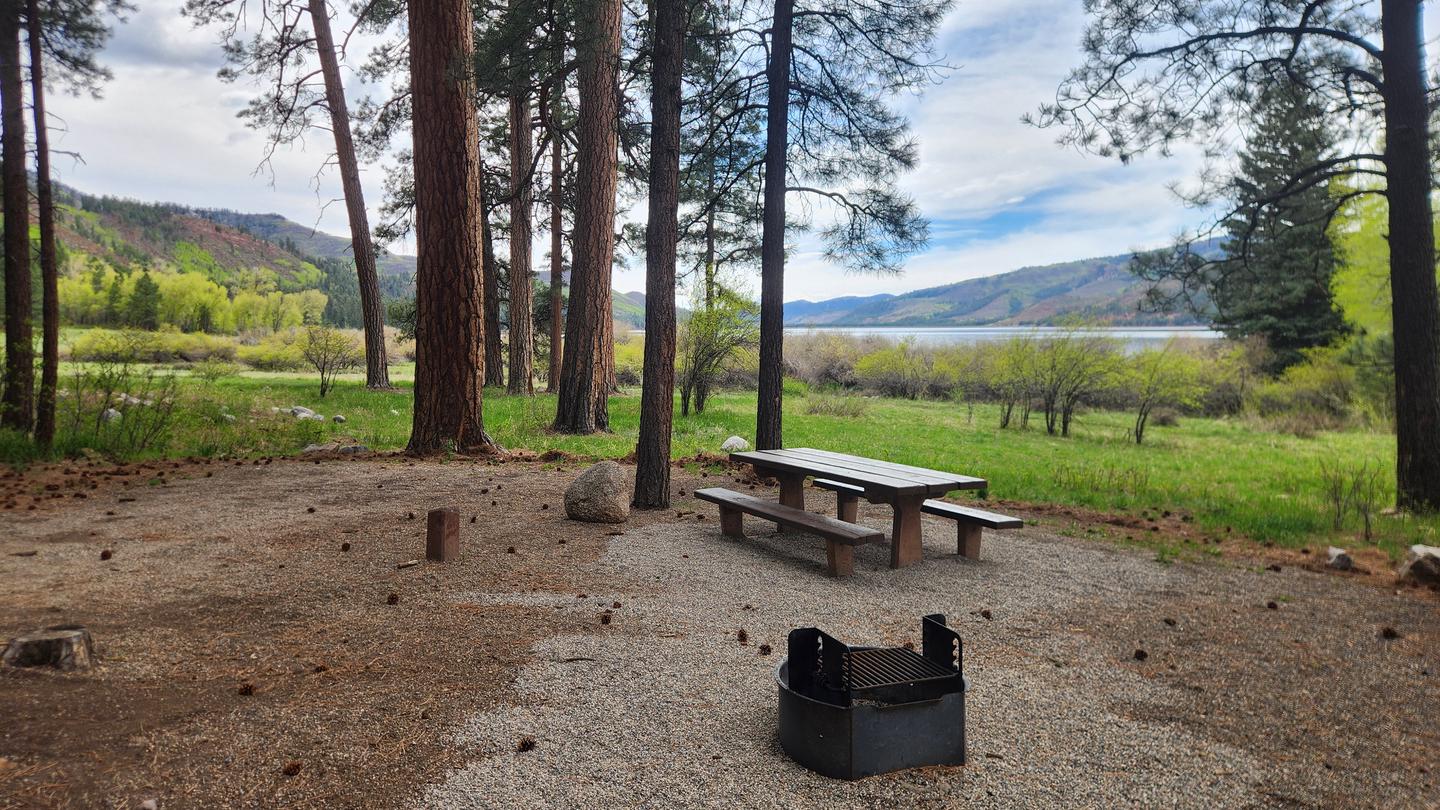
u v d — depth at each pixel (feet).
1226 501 32.76
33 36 38.40
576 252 53.72
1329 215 36.06
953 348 116.06
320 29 76.54
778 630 15.46
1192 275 38.04
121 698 11.32
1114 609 17.53
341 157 81.20
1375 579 20.45
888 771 9.85
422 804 8.87
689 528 24.71
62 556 19.39
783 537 24.13
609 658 13.56
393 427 52.85
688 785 9.45
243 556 19.74
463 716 11.14
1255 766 10.39
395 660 13.19
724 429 61.62
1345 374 85.66
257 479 31.81
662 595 17.53
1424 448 29.66
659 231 27.37
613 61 39.37
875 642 14.88
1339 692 13.08
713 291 73.56
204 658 13.01
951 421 80.89
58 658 12.11
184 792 8.96
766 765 10.01
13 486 28.60
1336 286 78.23
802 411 87.86
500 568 19.24
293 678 12.33
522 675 12.67
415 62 38.42
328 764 9.70
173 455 38.58
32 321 41.29
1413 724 11.92
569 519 25.29
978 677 13.29
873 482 20.06
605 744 10.44
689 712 11.53
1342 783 10.02
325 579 17.84
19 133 38.45
